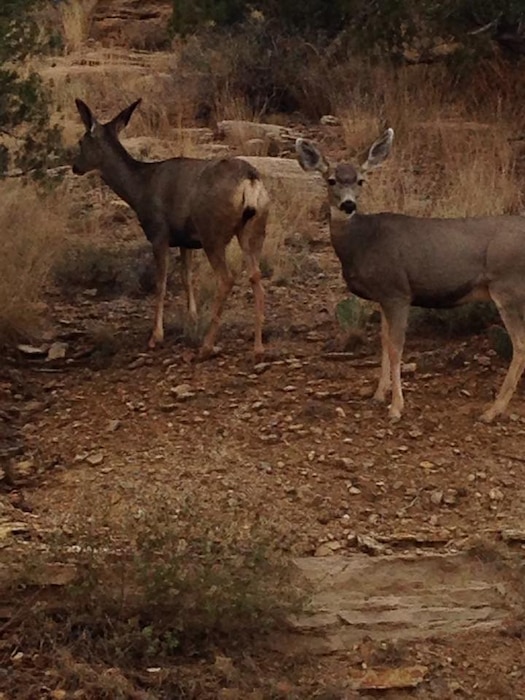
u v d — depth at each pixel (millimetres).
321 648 6547
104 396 9172
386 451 8148
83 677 6137
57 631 6418
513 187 13109
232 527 6945
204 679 6246
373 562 7008
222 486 7676
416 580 6992
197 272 11609
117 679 6113
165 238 10156
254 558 6602
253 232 9711
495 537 7246
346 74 16656
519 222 8445
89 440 8461
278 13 17578
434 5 15492
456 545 7223
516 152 14461
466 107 15836
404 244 8453
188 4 17953
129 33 21859
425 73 16188
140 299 11508
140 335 10406
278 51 17156
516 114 15492
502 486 7824
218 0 17797
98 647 6363
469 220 8531
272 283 11578
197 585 6445
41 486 7863
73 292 11555
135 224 13234
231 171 9672
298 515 7453
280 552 6984
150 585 6441
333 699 6195
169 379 9312
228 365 9531
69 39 21219
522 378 9062
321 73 16844
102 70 18562
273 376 9219
